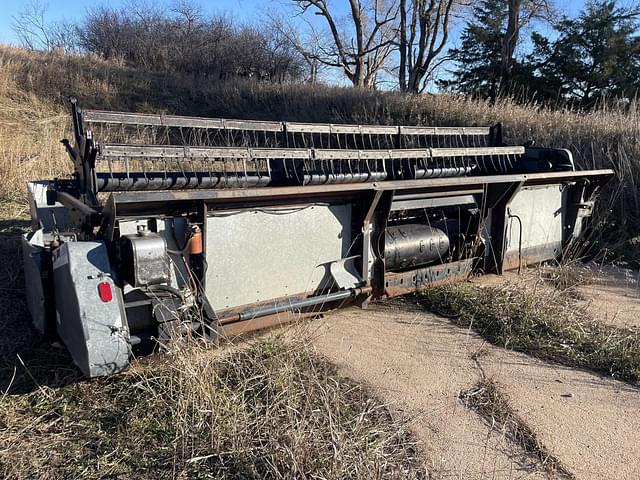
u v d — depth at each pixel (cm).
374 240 396
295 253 356
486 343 367
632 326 395
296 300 357
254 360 303
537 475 232
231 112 1602
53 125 1163
